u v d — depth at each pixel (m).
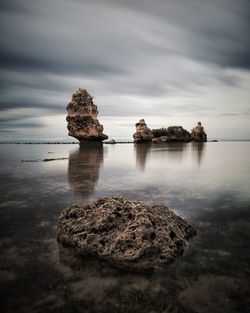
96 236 7.14
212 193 13.80
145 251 6.44
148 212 7.63
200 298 4.98
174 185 16.05
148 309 4.68
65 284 5.46
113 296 5.05
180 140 89.88
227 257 6.65
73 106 71.69
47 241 7.68
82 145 73.75
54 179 18.06
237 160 32.38
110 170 22.92
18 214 10.12
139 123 85.00
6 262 6.39
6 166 25.83
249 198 12.66
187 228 8.30
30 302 4.86
